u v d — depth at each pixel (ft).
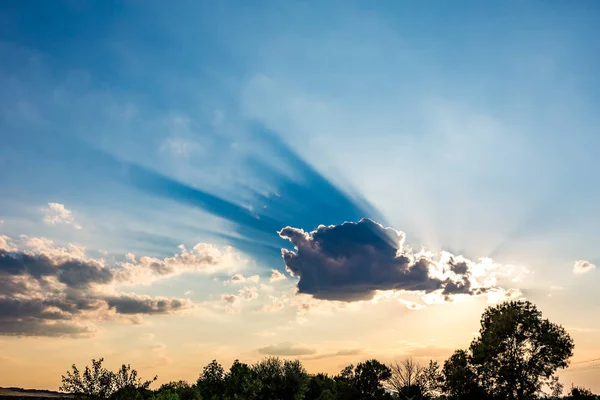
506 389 202.18
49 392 144.66
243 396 193.57
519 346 204.03
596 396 237.25
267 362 217.97
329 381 305.32
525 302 207.72
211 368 194.70
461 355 223.92
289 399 205.46
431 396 269.03
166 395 159.02
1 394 129.80
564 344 196.13
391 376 282.36
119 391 113.39
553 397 197.47
